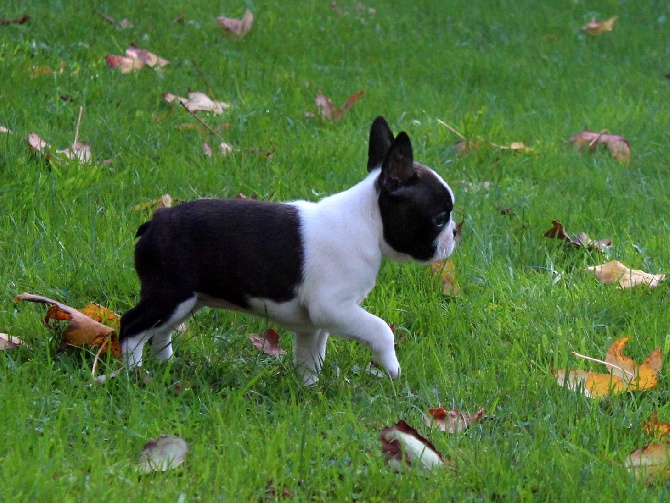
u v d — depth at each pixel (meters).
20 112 7.09
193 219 4.33
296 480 3.64
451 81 9.76
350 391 4.48
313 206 4.48
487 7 13.20
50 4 9.50
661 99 9.82
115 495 3.38
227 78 8.70
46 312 4.85
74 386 4.21
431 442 3.99
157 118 7.46
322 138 7.58
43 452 3.51
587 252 6.05
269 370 4.66
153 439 3.76
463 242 6.06
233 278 4.33
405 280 5.59
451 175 7.18
